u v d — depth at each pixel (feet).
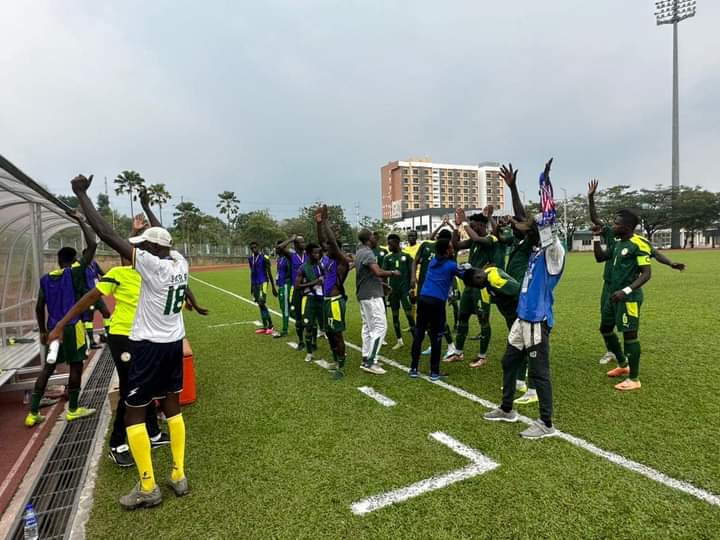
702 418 12.92
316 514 8.94
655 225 201.57
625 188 210.59
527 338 12.32
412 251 26.78
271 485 10.09
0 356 17.99
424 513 8.84
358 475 10.38
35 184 13.23
